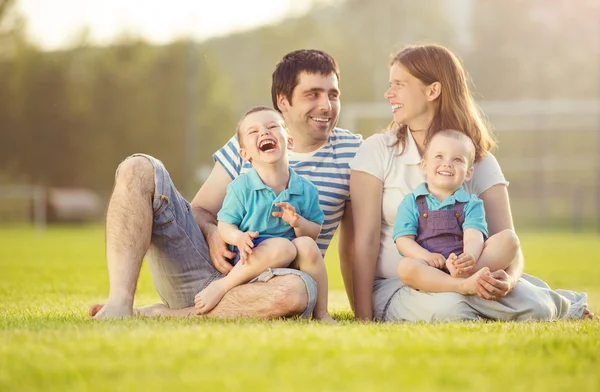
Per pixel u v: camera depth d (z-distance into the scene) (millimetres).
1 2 34781
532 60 40438
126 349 2635
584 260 12492
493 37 41031
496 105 31469
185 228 4215
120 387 2162
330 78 4648
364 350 2691
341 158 4730
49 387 2205
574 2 40188
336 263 12492
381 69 42438
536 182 34094
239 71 45156
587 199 33938
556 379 2334
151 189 4027
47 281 8133
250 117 4203
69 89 35031
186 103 34812
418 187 4359
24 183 35250
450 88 4613
